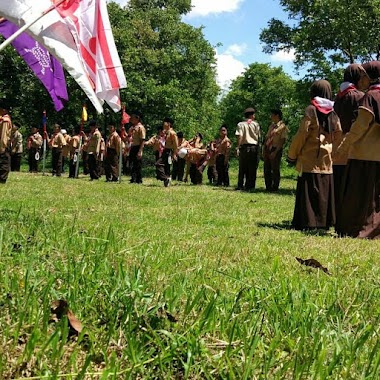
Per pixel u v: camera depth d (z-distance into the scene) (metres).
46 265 3.17
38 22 4.68
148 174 33.09
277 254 4.69
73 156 23.22
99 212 7.36
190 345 2.11
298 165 7.38
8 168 13.59
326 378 1.94
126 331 2.28
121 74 5.41
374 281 3.73
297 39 21.67
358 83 8.12
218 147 20.42
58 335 2.05
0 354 1.88
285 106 60.91
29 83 35.50
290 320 2.53
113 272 2.95
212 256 4.48
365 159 6.68
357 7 19.38
